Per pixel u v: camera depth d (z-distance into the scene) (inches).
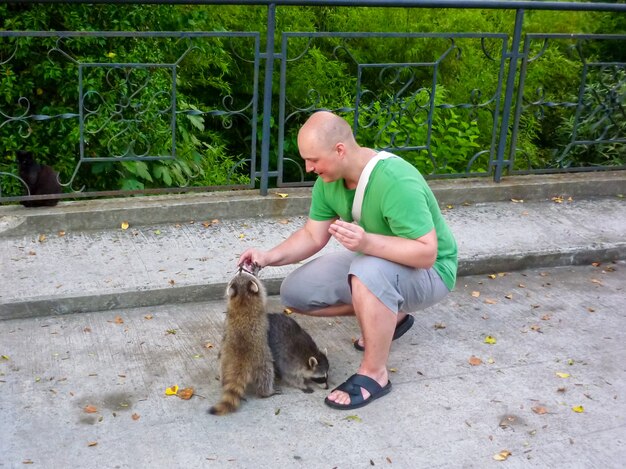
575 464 103.0
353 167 109.3
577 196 197.5
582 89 201.5
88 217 161.0
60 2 148.8
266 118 173.2
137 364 122.1
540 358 129.0
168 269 146.6
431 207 115.6
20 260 146.6
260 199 173.2
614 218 184.1
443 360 127.3
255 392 116.3
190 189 176.2
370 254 108.3
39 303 132.9
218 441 105.0
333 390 115.3
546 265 164.7
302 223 172.1
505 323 140.5
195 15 249.9
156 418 109.3
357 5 165.3
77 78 217.9
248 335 111.0
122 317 135.9
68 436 104.5
